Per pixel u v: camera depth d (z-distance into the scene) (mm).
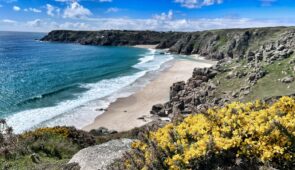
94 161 8820
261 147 4695
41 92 50438
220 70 46562
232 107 5781
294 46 42719
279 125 4844
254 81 36938
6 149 10906
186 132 5461
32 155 10750
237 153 4793
